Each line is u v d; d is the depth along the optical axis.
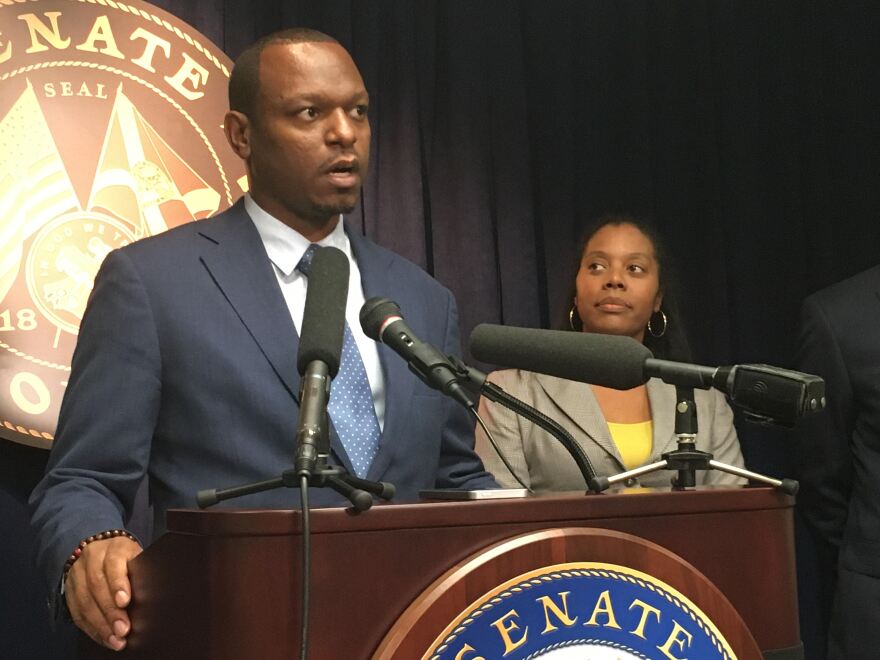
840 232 3.65
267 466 1.64
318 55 1.83
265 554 1.04
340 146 1.81
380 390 1.80
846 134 3.66
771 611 1.26
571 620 1.11
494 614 1.08
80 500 1.50
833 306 3.10
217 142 2.78
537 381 2.69
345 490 1.08
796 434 3.16
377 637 1.07
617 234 2.88
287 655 1.03
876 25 3.66
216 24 2.94
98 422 1.63
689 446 1.35
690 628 1.16
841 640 2.92
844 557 2.97
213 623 1.04
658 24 3.57
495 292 3.22
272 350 1.70
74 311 2.57
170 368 1.68
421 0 3.24
